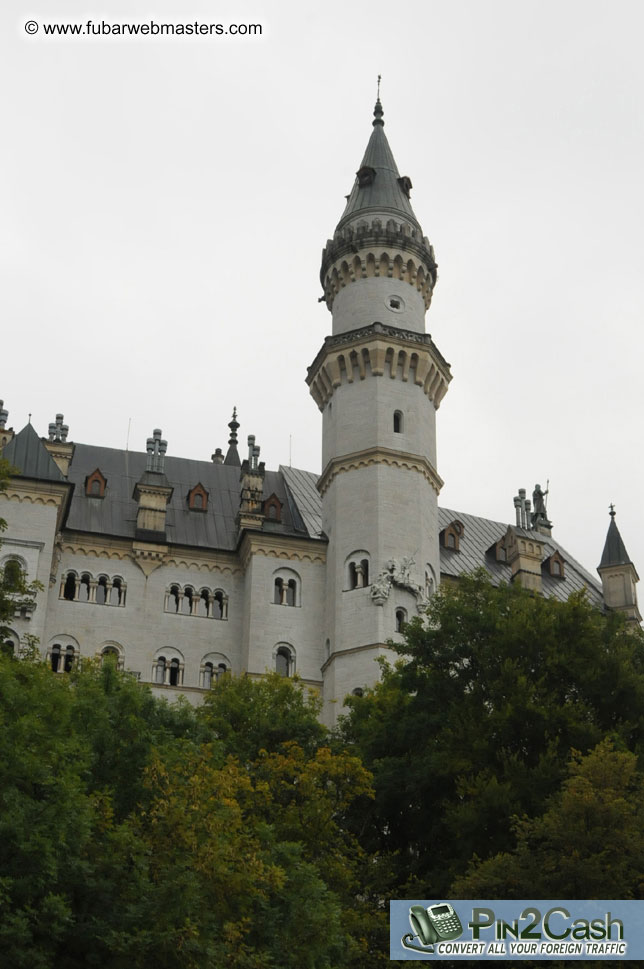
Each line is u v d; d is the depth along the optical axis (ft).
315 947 112.27
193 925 100.01
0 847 99.45
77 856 102.78
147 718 154.40
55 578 248.52
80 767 111.34
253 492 268.21
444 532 293.84
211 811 115.55
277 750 170.19
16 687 116.78
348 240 278.26
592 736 156.66
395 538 250.37
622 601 306.76
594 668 165.27
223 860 108.37
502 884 132.77
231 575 261.03
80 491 268.21
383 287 274.57
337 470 260.01
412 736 171.94
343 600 247.50
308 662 251.19
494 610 179.22
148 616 252.21
